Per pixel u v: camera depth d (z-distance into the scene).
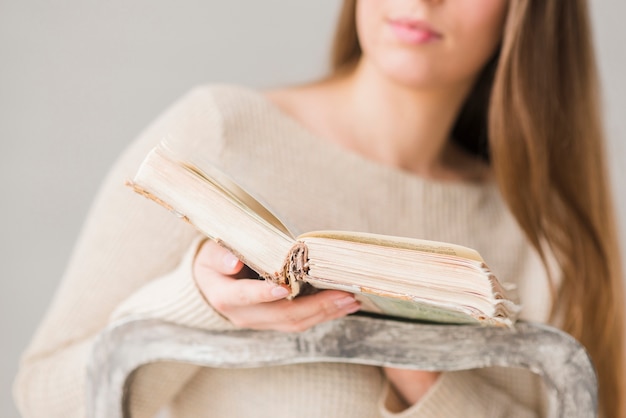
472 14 1.15
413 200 1.26
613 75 2.03
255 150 1.16
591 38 1.34
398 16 1.13
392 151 1.28
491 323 0.75
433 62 1.15
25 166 1.92
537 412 1.24
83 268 1.12
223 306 0.84
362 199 1.22
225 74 1.92
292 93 1.27
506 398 1.17
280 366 1.08
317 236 0.77
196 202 0.78
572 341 0.90
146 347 0.91
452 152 1.42
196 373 1.12
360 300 0.85
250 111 1.18
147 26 1.89
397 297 0.74
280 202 1.17
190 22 1.90
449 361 0.90
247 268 0.88
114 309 1.11
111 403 0.92
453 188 1.30
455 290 0.74
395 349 0.90
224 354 0.90
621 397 1.33
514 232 1.36
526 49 1.23
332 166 1.21
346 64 1.34
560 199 1.34
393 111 1.25
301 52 1.92
